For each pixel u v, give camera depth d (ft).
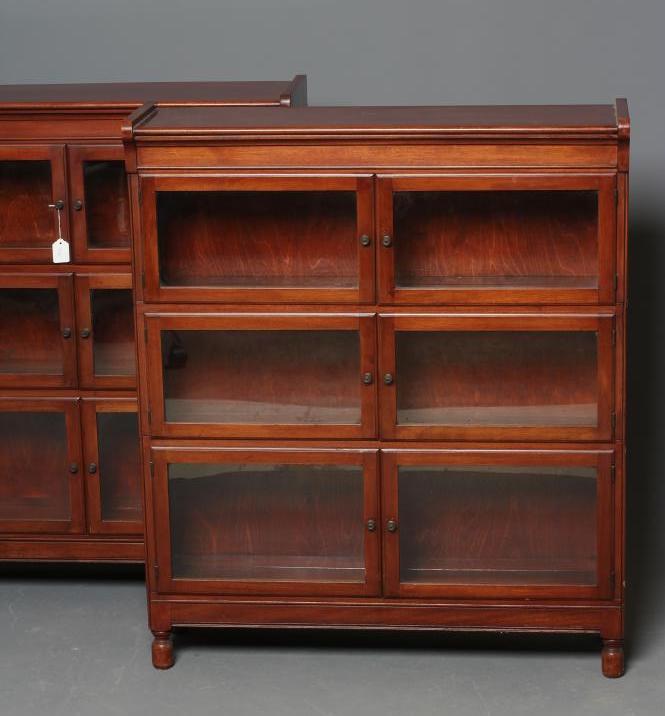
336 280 10.87
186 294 10.79
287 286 10.80
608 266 10.46
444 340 10.81
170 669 11.30
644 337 13.69
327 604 11.14
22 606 12.51
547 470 10.91
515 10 13.28
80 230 12.05
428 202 10.69
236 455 11.02
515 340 10.78
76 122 11.87
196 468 11.12
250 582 11.14
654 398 13.76
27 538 12.65
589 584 10.94
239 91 12.41
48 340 12.54
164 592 11.22
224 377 11.03
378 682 11.02
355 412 11.01
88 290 12.16
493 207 10.68
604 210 10.39
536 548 11.09
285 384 11.01
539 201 10.63
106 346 12.38
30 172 12.19
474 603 11.03
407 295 10.64
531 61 13.35
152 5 13.65
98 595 12.74
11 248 12.14
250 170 10.56
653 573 13.10
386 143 10.41
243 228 10.87
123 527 12.53
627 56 13.26
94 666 11.37
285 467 11.10
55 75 13.85
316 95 13.67
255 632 11.91
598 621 11.00
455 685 10.96
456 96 13.51
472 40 13.38
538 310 10.60
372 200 10.51
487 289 10.59
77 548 12.66
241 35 13.62
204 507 11.24
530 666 11.26
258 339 10.95
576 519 11.00
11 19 13.76
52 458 12.69
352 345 10.89
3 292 12.44
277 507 11.21
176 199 10.84
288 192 10.73
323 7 13.50
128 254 12.07
